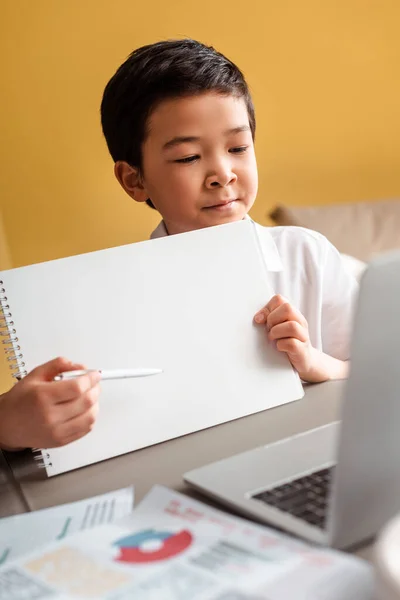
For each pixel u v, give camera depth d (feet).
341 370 2.98
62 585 1.40
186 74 3.39
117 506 1.82
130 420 2.35
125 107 3.62
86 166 6.52
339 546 1.44
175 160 3.46
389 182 7.25
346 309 4.07
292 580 1.31
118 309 2.44
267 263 3.82
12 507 2.04
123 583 1.37
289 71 6.86
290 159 6.97
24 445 2.23
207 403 2.44
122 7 6.45
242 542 1.47
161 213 3.71
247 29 6.73
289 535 1.54
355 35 6.96
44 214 6.51
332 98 6.98
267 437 2.28
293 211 6.31
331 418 2.39
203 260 2.59
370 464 1.39
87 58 6.44
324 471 1.83
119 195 6.59
